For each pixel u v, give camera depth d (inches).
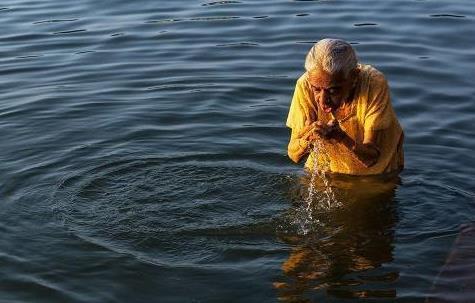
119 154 240.5
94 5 434.6
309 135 201.6
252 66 322.7
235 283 169.5
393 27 372.2
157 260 179.5
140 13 413.4
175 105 282.4
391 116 202.5
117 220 198.5
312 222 194.7
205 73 315.6
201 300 163.6
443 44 344.5
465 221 194.4
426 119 264.7
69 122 268.7
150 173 227.0
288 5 419.5
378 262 177.0
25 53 351.6
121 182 221.3
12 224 196.4
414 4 413.1
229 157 237.9
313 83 189.8
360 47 343.6
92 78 315.0
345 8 409.1
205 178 223.0
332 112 204.1
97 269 175.5
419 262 176.6
